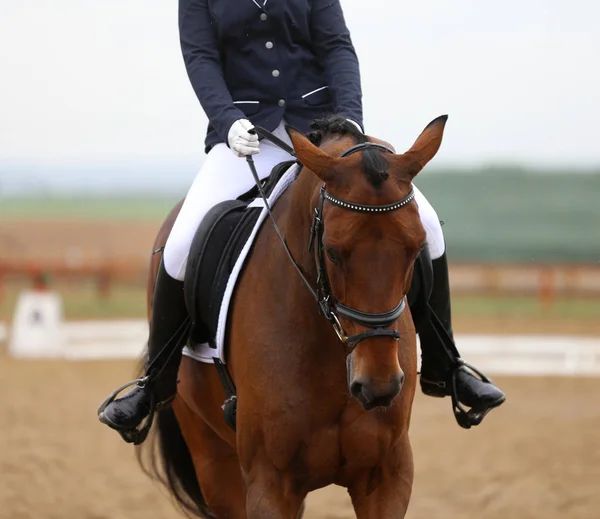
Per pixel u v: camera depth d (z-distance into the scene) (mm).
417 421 17625
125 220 79688
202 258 7617
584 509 12016
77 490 13016
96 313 35781
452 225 50625
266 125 7930
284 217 7090
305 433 6742
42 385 21203
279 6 7855
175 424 9344
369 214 5871
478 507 12242
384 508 6949
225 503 8805
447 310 7996
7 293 42156
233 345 7160
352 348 6062
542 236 47906
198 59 7891
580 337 29359
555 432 16438
